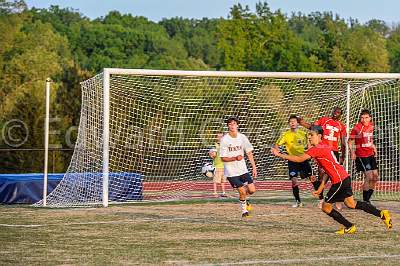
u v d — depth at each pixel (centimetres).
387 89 3584
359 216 2502
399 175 3609
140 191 3300
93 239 1977
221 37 9612
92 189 3103
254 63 9362
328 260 1616
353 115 3647
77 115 5778
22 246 1844
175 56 12312
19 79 8519
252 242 1906
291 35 9562
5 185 3145
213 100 3825
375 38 10988
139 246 1839
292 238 1981
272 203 3092
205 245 1855
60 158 5197
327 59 9456
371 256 1672
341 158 2806
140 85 3619
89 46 11862
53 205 3016
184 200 3269
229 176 2495
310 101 3794
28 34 9356
